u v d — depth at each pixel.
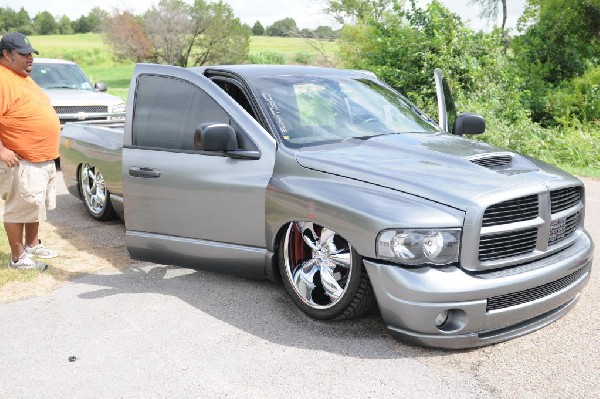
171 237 4.98
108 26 46.03
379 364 3.67
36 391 3.41
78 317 4.41
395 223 3.66
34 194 5.21
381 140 4.66
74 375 3.58
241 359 3.75
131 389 3.42
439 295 3.57
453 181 3.85
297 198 4.16
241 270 4.72
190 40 43.94
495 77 15.73
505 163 4.30
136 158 5.07
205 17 43.09
